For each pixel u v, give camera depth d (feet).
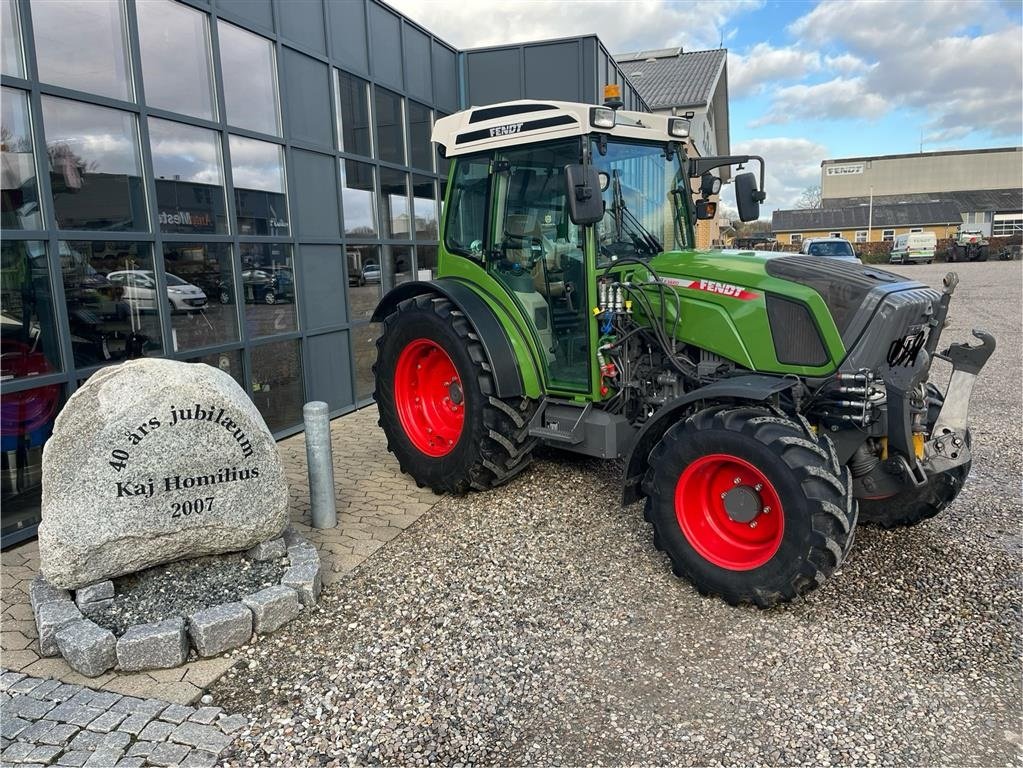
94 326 14.83
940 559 12.66
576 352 14.26
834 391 11.24
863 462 11.60
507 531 13.97
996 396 24.86
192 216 17.13
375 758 8.04
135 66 15.40
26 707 8.87
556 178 14.12
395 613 11.02
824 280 11.69
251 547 11.78
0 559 12.90
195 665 9.78
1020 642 10.16
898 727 8.45
